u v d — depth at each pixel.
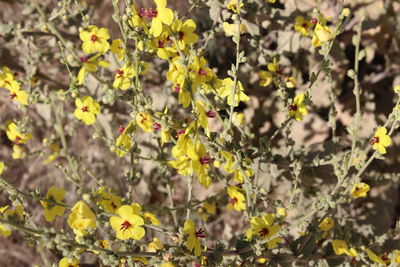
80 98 2.11
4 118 3.48
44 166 3.41
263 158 2.34
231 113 1.92
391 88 3.29
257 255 1.92
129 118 3.23
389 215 2.93
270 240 1.86
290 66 2.98
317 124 3.06
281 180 2.82
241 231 3.06
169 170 2.57
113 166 3.23
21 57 3.21
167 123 1.81
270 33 3.24
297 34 2.96
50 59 3.07
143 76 3.09
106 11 3.09
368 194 2.95
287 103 2.30
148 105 1.76
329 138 3.06
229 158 2.03
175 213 2.48
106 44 2.14
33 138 3.48
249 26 2.75
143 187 3.13
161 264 1.76
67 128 3.38
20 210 1.81
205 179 1.88
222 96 2.01
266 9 2.86
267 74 2.47
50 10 3.22
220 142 2.01
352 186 1.91
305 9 2.95
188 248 1.75
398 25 3.10
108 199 1.95
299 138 3.08
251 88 3.19
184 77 1.78
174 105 3.00
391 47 3.23
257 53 2.98
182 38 2.01
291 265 2.22
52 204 1.75
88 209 1.49
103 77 2.94
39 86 3.15
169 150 2.75
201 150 1.88
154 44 1.98
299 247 2.18
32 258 3.16
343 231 2.59
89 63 2.11
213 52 3.10
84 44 2.12
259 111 3.16
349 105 3.13
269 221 1.90
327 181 2.73
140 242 2.21
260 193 2.00
